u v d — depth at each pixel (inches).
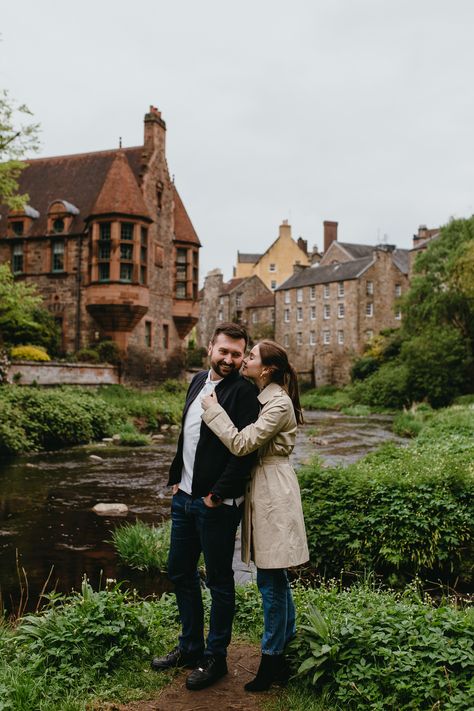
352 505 277.1
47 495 452.4
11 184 792.3
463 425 683.4
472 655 135.9
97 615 165.0
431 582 253.9
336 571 269.9
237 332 153.6
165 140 1390.3
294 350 2409.0
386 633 148.6
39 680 142.5
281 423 144.7
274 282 2955.2
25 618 172.4
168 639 172.7
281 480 147.1
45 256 1273.4
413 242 2253.9
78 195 1338.6
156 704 138.6
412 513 266.7
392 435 888.9
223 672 151.3
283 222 2979.8
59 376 987.3
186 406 161.2
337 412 1530.5
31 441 669.3
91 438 782.5
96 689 143.6
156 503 432.1
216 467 148.6
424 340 1438.2
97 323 1230.3
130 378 1231.5
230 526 148.8
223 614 149.9
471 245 1451.8
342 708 133.6
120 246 1192.8
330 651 142.0
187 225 1462.8
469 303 1461.6
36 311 1159.6
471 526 265.1
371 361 1892.2
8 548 321.1
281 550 142.6
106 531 356.2
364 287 2156.7
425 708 127.7
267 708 136.2
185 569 157.5
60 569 287.3
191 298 1444.4
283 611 145.6
